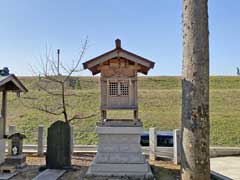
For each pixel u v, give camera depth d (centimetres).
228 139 1591
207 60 422
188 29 425
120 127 877
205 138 413
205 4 425
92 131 1638
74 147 1284
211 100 2527
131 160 870
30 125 1792
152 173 885
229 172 941
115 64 911
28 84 2847
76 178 836
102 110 903
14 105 2238
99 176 852
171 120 1906
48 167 938
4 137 998
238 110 2239
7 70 1006
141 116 1978
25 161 1009
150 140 1148
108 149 880
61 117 1938
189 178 411
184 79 427
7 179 813
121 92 908
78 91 2647
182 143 425
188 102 419
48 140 950
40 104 2239
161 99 2500
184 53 428
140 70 932
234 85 3309
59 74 1739
